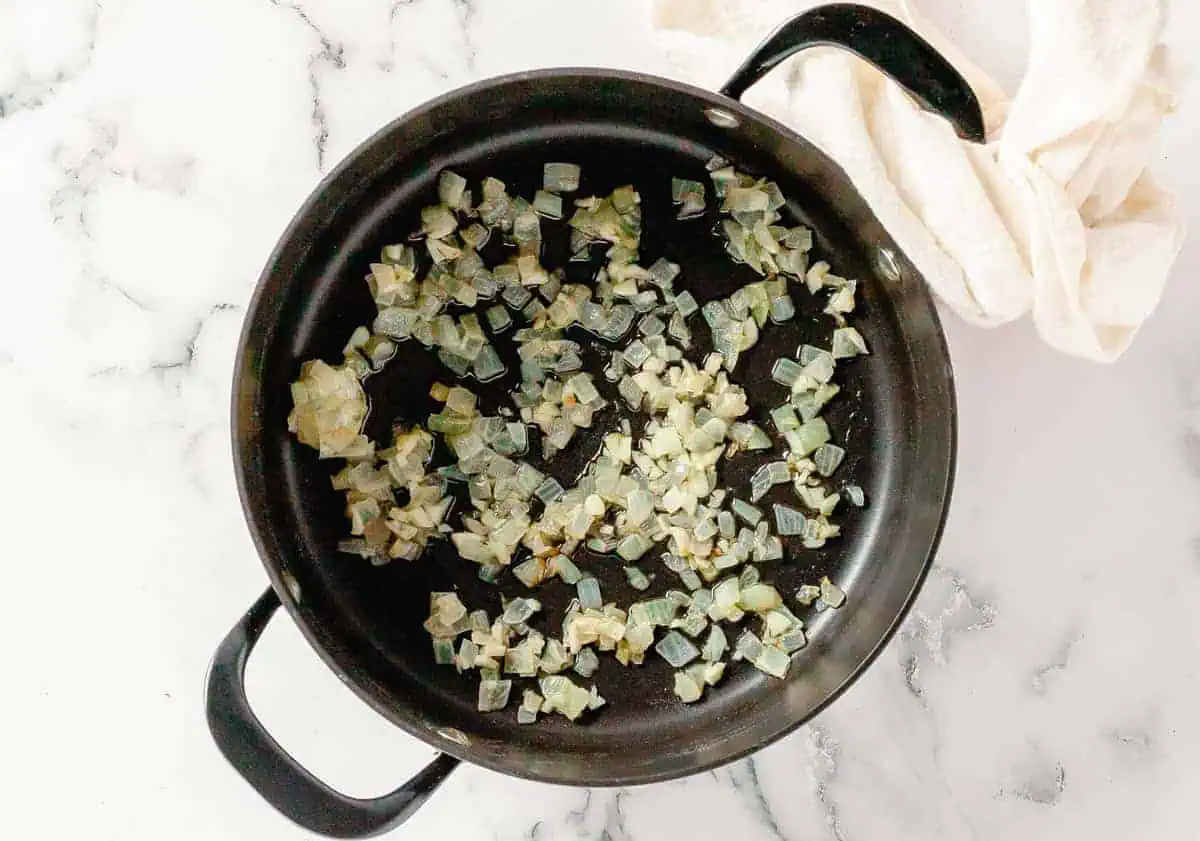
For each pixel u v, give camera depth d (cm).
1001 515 70
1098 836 70
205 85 68
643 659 68
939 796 70
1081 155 63
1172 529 70
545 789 69
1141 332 69
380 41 68
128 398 68
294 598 65
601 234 67
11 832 69
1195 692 70
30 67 68
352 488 66
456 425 66
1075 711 70
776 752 70
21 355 68
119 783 69
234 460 59
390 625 67
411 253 66
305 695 68
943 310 69
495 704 67
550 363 67
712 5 67
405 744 68
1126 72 62
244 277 68
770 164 66
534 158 66
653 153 66
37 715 69
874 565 68
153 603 68
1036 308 65
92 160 68
